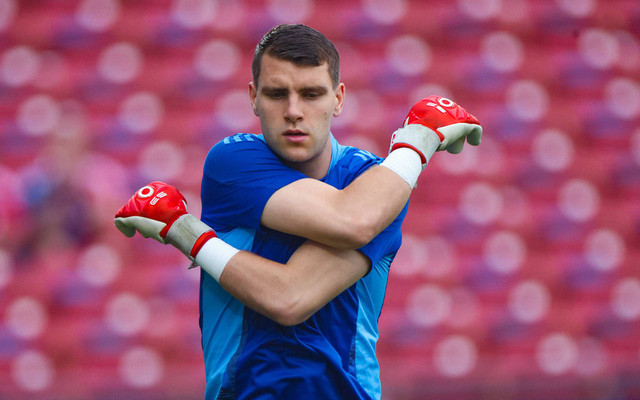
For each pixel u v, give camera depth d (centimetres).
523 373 2667
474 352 2805
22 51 3675
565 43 3825
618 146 3575
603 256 3228
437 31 3784
